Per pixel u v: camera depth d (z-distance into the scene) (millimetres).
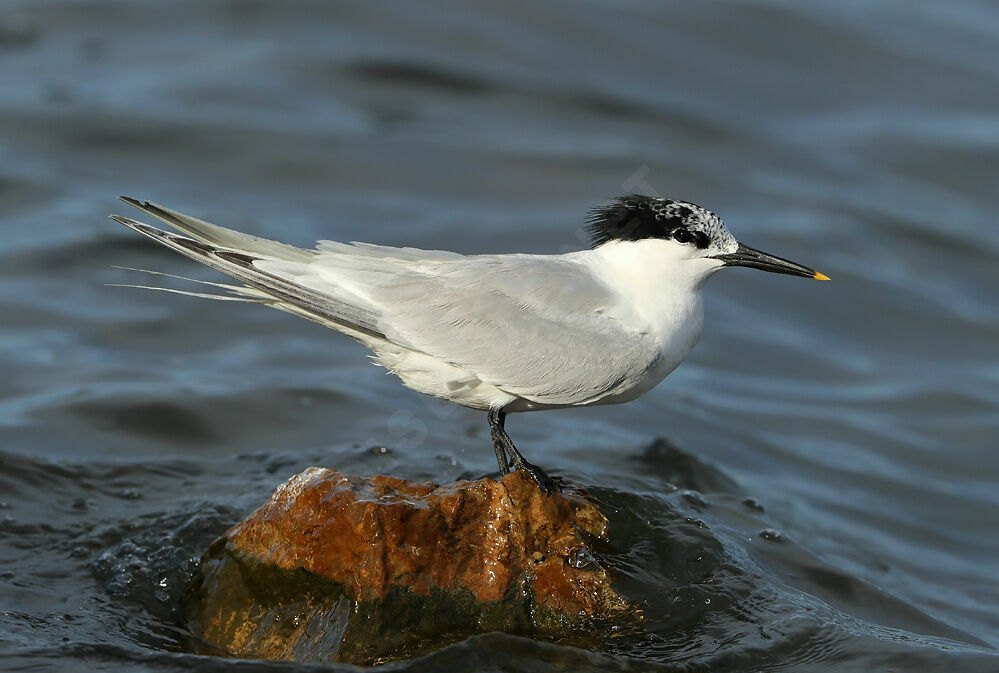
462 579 8430
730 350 16250
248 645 8305
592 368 9422
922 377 16109
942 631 9648
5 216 17141
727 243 9742
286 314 15594
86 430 11875
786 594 9320
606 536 9422
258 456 11430
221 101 20953
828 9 25984
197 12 24078
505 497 8594
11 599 8703
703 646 8469
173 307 15391
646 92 22641
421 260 9719
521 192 19406
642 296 9703
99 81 21328
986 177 21375
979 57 25125
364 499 8273
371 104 21594
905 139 22172
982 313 17859
